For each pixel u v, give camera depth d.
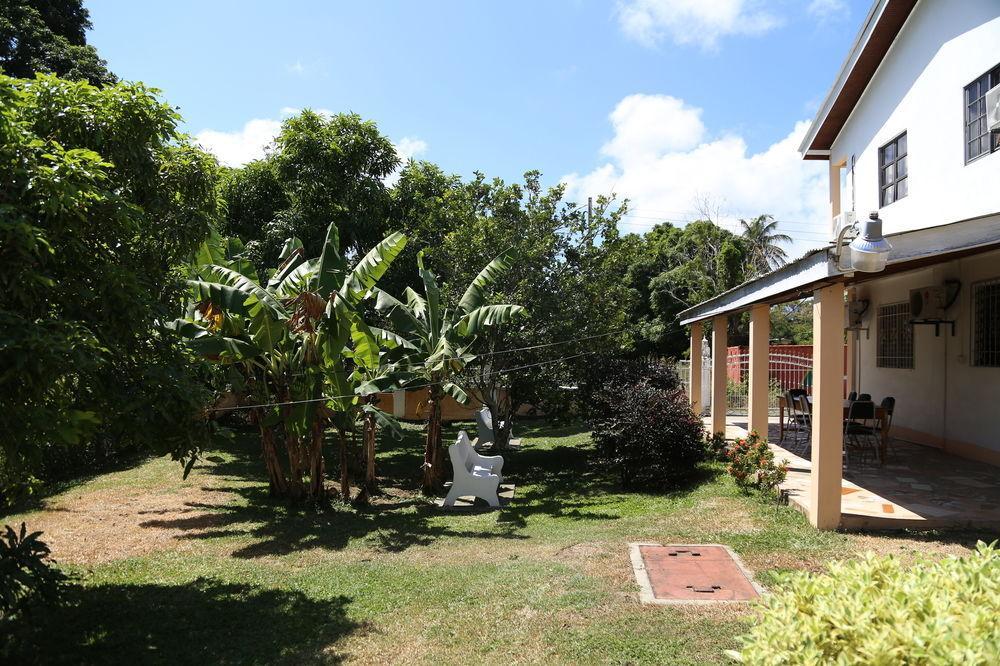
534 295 13.82
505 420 14.92
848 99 12.30
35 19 15.56
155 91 5.49
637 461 10.40
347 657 4.72
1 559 4.82
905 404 11.66
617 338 14.58
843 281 6.84
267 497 10.88
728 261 25.05
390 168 16.62
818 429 6.93
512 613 5.32
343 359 10.37
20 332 3.72
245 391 11.02
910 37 10.12
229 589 6.33
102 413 4.99
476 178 14.68
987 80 8.31
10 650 4.90
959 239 6.12
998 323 9.08
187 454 5.79
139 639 5.17
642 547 6.86
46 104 5.09
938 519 6.73
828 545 6.41
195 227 5.81
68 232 4.50
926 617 2.45
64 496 10.78
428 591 6.01
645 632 4.77
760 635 2.69
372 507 10.36
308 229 15.38
